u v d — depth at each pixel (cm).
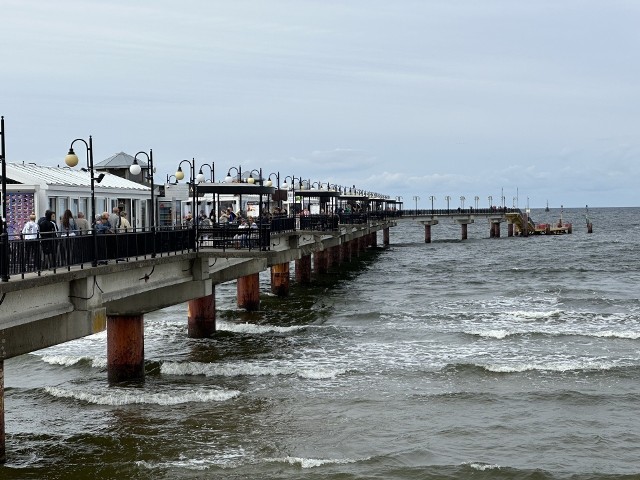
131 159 4831
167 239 3023
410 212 13838
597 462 2306
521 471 2222
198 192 3675
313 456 2325
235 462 2269
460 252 11244
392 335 4094
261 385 3042
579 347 3794
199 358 3506
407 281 7006
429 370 3284
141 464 2236
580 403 2841
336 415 2689
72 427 2545
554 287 6594
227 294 6338
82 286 2197
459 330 4266
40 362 3391
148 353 3609
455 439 2486
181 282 3145
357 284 6681
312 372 3209
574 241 13725
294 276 7106
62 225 2695
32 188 3064
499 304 5475
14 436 2461
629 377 3175
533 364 3359
